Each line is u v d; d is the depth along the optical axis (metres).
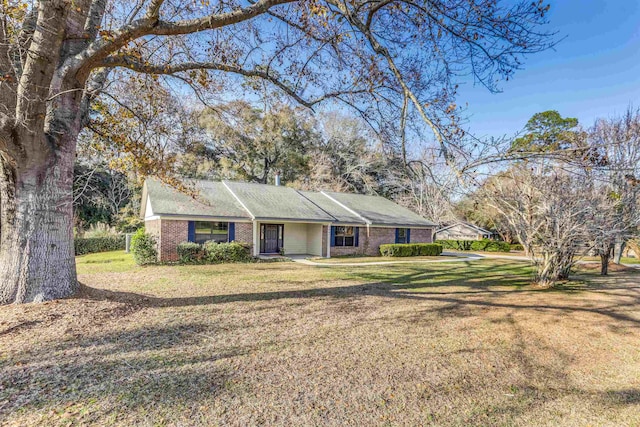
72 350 4.34
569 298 8.57
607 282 11.38
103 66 5.93
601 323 6.41
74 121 6.12
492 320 6.48
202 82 6.46
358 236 20.73
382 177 30.36
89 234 21.44
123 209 24.55
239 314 6.39
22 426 2.76
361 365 4.28
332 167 29.77
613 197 9.32
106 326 5.29
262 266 14.19
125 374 3.78
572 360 4.72
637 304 7.97
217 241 16.56
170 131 8.73
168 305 6.85
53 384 3.48
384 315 6.64
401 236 22.56
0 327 4.72
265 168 29.14
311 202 21.08
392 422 3.07
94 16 6.19
